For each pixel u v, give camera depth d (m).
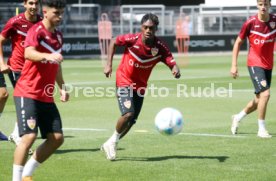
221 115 40.50
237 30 116.88
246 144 30.08
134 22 113.00
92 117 39.41
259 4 31.56
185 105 45.38
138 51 25.64
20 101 21.06
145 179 23.09
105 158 26.84
